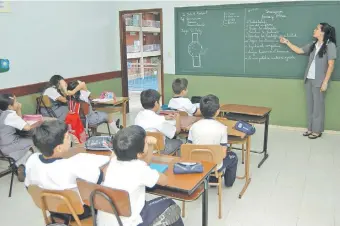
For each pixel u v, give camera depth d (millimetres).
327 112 4918
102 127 5457
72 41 5434
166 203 1814
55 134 1685
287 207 2797
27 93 4664
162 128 2744
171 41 5895
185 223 2576
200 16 5562
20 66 4570
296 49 4871
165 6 5809
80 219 1836
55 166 1694
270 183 3266
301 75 5023
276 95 5258
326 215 2656
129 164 1637
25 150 3316
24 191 3230
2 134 3211
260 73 5316
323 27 4469
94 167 1765
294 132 5020
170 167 1999
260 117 3672
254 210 2758
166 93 6148
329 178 3352
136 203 1640
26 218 2740
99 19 5980
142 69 10391
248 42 5297
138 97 8242
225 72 5574
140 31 10734
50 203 1722
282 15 4965
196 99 4309
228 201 2910
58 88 4457
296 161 3832
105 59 6230
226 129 2672
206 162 2094
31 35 4703
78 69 5605
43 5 4852
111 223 1650
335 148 4250
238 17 5281
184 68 5898
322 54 4504
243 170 3598
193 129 2650
